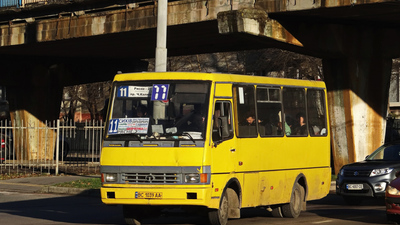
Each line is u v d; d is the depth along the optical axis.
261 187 13.65
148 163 12.00
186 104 12.27
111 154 12.27
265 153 13.82
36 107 38.03
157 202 11.88
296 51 25.06
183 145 11.93
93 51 35.31
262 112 13.91
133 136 12.25
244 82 13.38
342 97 25.59
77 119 68.38
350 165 18.02
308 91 15.85
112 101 12.73
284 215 14.86
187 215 13.43
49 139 37.66
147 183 12.01
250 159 13.29
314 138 15.87
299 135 15.21
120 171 12.17
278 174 14.28
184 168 11.83
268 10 22.86
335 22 24.70
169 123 12.21
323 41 24.77
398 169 17.42
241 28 22.22
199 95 12.28
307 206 18.02
